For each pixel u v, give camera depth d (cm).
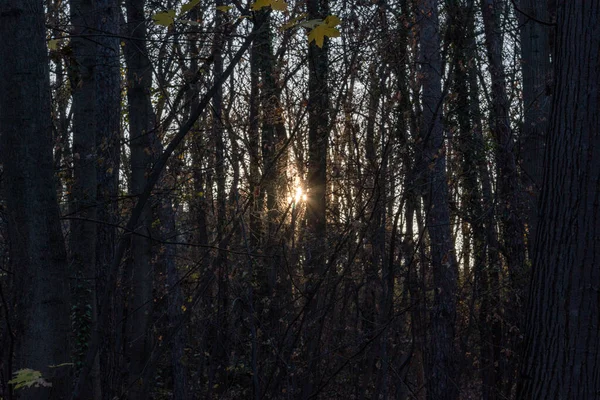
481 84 1095
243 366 805
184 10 250
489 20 1068
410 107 781
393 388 943
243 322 686
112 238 593
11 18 231
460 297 965
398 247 796
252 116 764
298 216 788
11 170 232
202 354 770
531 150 879
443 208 904
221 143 642
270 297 685
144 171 475
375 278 745
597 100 370
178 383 980
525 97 874
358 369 757
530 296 396
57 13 509
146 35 462
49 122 237
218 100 640
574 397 368
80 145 480
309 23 252
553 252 381
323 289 727
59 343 235
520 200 995
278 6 251
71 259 425
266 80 834
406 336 894
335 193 772
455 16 923
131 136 471
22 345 232
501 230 1056
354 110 727
